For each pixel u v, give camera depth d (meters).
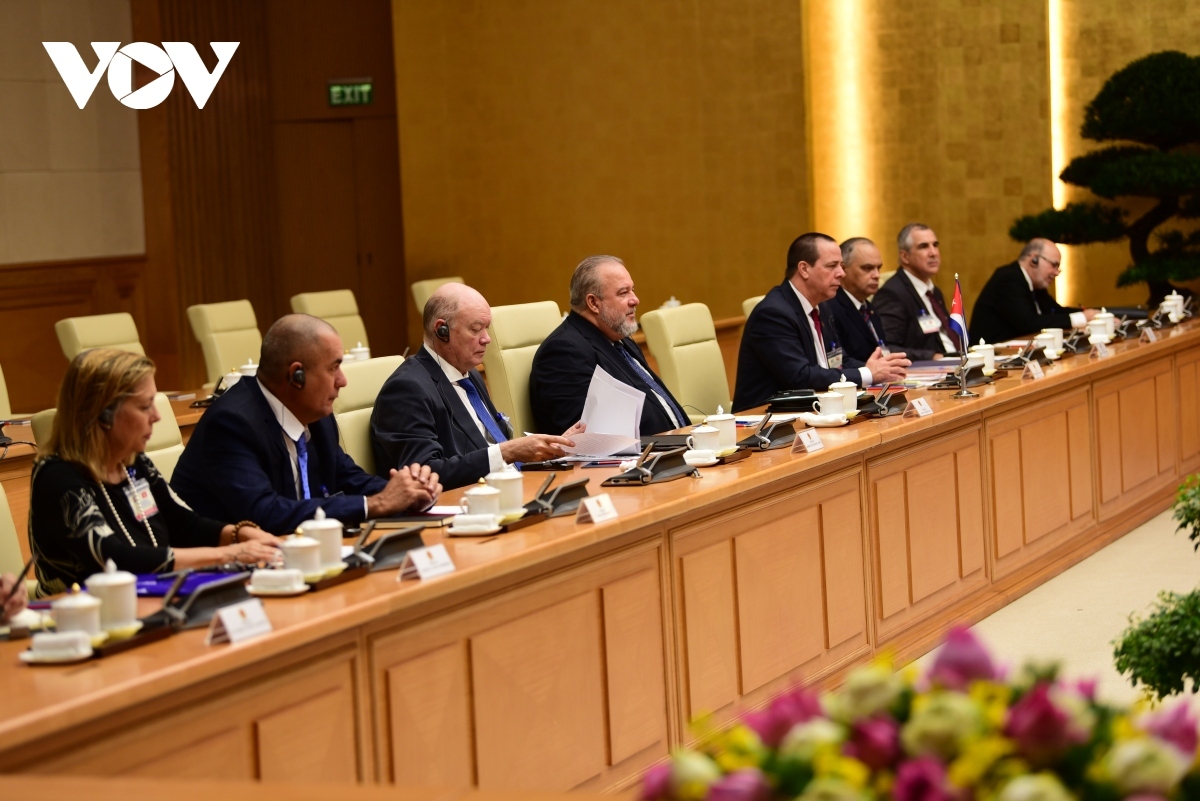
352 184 11.80
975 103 8.82
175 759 2.01
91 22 10.28
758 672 3.45
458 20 10.21
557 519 2.97
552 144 10.06
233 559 2.63
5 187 9.73
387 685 2.40
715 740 1.19
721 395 5.33
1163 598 2.77
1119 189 7.48
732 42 9.41
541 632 2.76
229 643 2.08
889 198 9.16
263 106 11.71
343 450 3.64
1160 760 1.04
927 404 4.32
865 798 1.04
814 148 9.38
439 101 10.32
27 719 1.77
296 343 3.25
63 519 2.63
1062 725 1.07
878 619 4.03
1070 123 8.66
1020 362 5.36
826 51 9.25
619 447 3.76
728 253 9.58
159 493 2.94
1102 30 8.49
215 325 7.23
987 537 4.70
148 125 10.70
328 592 2.39
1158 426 6.17
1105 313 6.20
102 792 1.28
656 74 9.70
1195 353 6.61
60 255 10.11
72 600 2.06
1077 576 5.06
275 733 2.17
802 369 5.11
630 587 3.01
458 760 2.55
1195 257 7.54
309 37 11.71
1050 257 7.14
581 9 9.88
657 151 9.75
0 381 5.68
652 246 9.83
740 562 3.39
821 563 3.76
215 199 11.20
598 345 4.56
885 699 1.17
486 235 10.30
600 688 2.92
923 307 6.56
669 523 3.14
